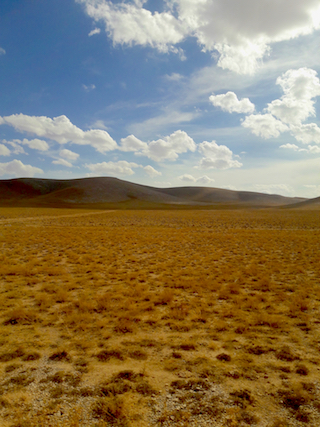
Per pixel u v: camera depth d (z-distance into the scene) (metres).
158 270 15.24
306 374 5.38
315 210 96.44
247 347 6.47
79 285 12.05
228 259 18.83
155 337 7.06
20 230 36.00
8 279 12.66
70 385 4.97
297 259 18.73
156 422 4.07
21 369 5.51
